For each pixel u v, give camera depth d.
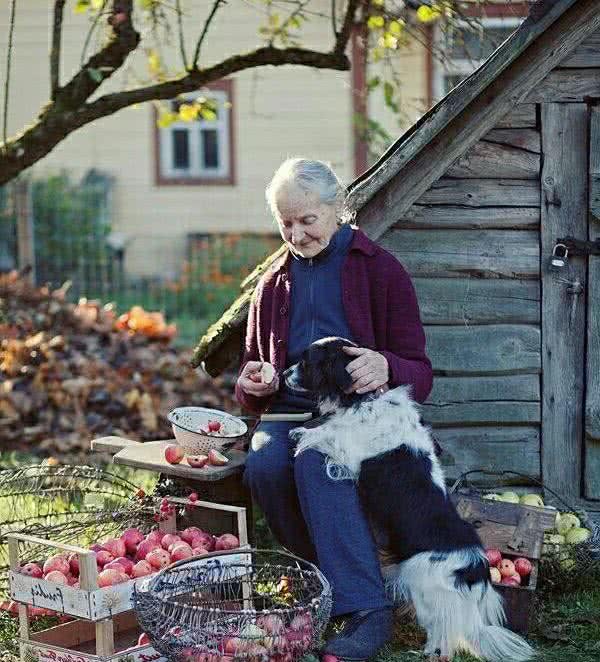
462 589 3.57
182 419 4.53
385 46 6.43
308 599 3.47
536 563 4.07
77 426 7.47
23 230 11.91
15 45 14.27
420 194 4.72
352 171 14.54
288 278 4.12
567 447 4.82
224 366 4.89
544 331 4.79
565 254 4.71
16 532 3.97
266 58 6.00
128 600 3.52
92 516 4.33
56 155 15.09
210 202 15.20
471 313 4.79
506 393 4.82
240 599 3.63
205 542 3.99
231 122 14.84
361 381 3.79
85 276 13.52
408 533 3.66
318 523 3.69
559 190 4.71
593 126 4.66
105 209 14.58
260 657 3.10
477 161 4.71
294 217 3.91
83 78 5.86
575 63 4.63
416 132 4.45
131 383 8.06
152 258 15.05
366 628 3.55
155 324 9.11
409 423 3.80
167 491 4.37
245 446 4.64
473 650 3.61
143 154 15.16
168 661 3.50
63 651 3.56
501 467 4.85
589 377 4.77
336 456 3.75
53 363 7.98
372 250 4.08
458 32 6.42
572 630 3.95
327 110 14.53
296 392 4.10
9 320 8.84
